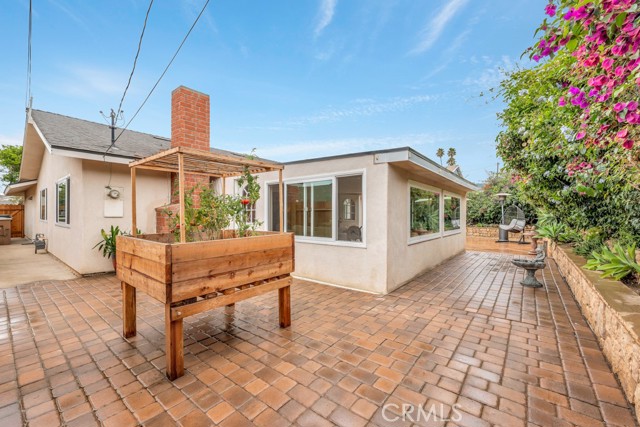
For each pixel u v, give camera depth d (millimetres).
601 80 1759
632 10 1317
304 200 5816
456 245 9188
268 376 2430
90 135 7004
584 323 3568
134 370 2514
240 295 2896
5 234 11133
